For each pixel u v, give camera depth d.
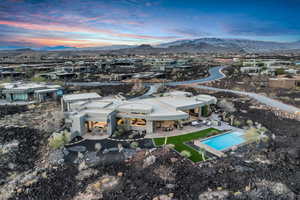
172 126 44.38
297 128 43.62
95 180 27.95
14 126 46.28
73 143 38.41
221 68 148.88
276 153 33.16
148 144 37.28
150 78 110.75
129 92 77.75
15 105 61.25
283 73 112.81
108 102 50.34
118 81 104.56
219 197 23.86
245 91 81.38
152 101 53.53
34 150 38.84
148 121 41.97
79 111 44.41
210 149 34.62
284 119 49.41
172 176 27.75
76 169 30.75
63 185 27.70
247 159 31.69
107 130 41.59
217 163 30.53
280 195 24.23
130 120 44.00
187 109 47.75
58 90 72.12
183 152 32.50
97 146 36.06
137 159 32.25
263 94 74.75
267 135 40.03
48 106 61.19
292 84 84.94
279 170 28.97
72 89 81.94
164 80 108.38
